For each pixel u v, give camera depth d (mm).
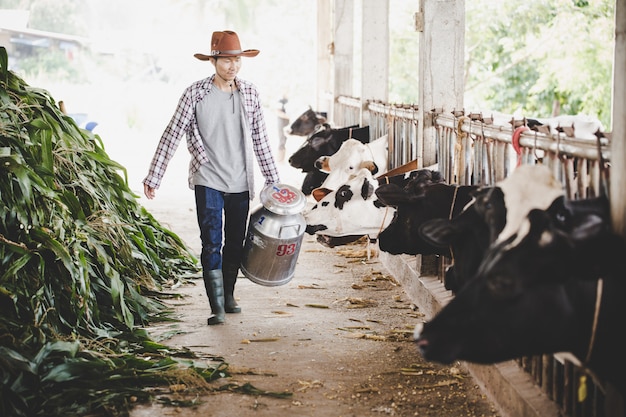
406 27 21766
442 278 6230
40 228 5320
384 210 6465
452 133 6160
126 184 7250
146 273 6742
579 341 3203
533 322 3086
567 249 2998
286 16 29312
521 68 18391
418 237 5090
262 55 29156
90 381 4598
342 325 5969
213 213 5969
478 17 18156
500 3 18094
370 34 9609
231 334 5750
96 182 6672
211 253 5988
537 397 4062
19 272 5152
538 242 3029
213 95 5926
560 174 4086
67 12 31203
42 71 27703
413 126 7340
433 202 5055
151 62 30859
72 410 4301
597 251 3006
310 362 5172
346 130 9508
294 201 5871
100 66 29641
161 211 11250
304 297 6789
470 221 3807
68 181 6242
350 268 7891
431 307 6000
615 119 3344
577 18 16859
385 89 9656
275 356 5285
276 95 28578
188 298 6742
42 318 5016
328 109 14109
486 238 3752
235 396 4598
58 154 6215
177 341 5598
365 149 7414
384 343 5547
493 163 5160
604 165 3609
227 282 6230
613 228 3363
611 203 3379
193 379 4703
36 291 5133
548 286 3096
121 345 5242
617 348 3219
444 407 4469
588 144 3762
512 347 3107
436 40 6527
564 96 17562
